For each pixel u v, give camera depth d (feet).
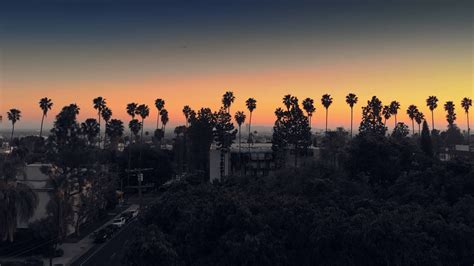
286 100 325.62
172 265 99.30
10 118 351.05
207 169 350.43
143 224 130.82
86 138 198.18
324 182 141.79
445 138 500.74
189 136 363.56
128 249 103.04
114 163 304.30
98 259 156.35
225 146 324.19
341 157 209.97
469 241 105.19
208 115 350.64
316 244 106.11
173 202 130.82
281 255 106.32
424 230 111.04
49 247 160.97
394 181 171.53
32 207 159.84
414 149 192.44
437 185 143.74
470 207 120.06
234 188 152.66
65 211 175.73
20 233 166.91
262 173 315.37
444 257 103.19
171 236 112.57
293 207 119.75
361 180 164.55
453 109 409.49
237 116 411.13
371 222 103.65
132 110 366.43
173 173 360.28
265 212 119.96
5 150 347.77
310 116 360.89
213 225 115.44
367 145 179.32
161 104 453.17
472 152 335.88
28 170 200.54
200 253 112.37
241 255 101.30
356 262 102.73
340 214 114.52
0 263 141.90
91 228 208.74
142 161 319.68
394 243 100.01
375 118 328.90
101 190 203.31
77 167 182.09
